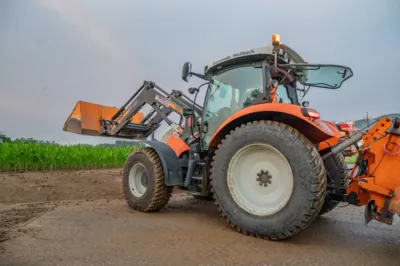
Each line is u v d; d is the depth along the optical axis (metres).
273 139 2.99
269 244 2.84
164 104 4.99
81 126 6.30
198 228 3.38
